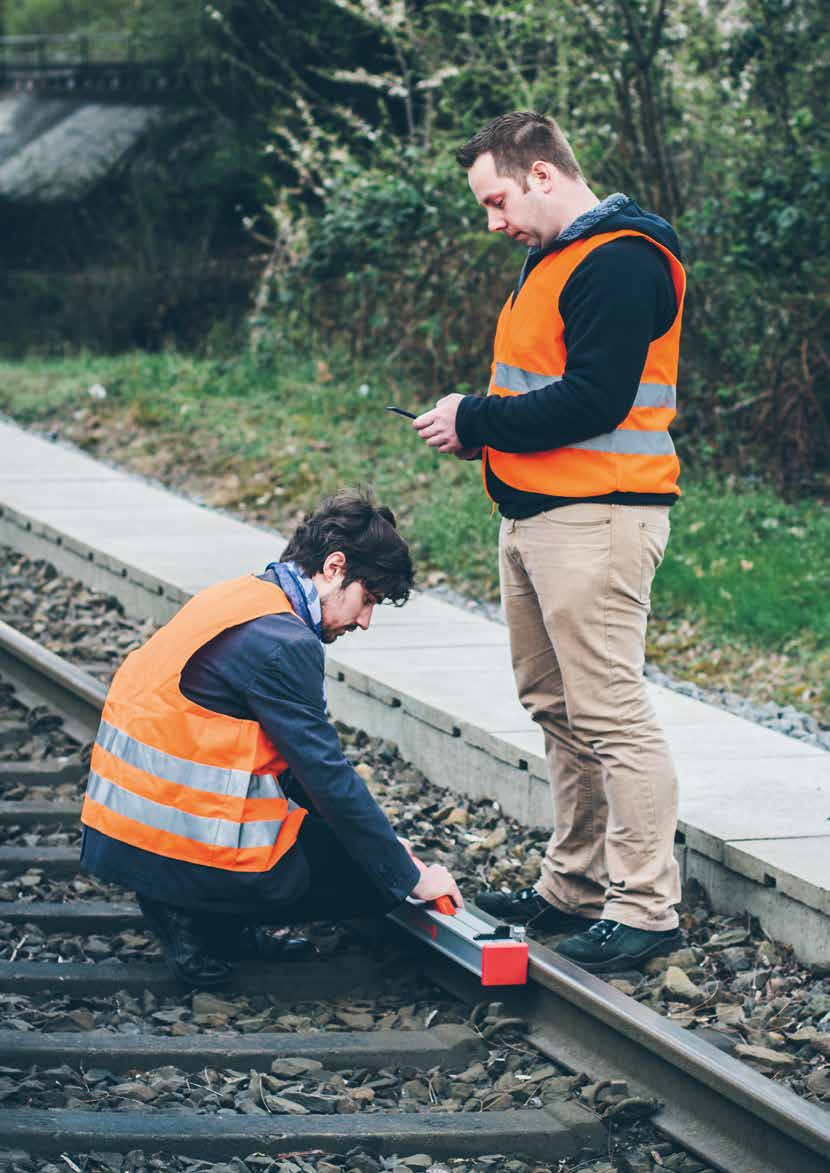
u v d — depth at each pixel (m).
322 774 4.42
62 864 5.69
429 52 16.56
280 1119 3.94
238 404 16.77
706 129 14.42
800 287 13.63
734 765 6.30
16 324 23.66
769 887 5.17
